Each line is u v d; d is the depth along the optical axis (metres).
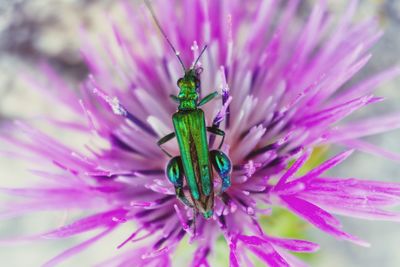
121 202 0.07
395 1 0.08
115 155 0.07
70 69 0.09
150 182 0.07
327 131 0.07
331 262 0.09
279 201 0.07
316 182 0.07
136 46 0.08
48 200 0.07
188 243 0.07
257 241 0.07
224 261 0.07
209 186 0.07
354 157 0.09
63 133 0.09
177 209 0.07
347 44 0.07
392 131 0.09
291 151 0.07
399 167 0.09
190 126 0.07
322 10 0.07
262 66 0.07
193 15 0.08
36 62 0.09
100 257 0.09
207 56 0.07
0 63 0.08
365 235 0.09
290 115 0.07
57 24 0.08
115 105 0.07
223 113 0.07
